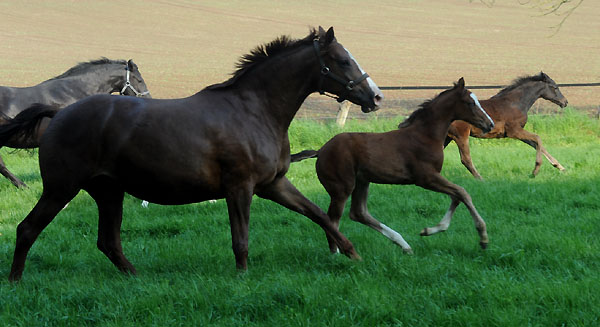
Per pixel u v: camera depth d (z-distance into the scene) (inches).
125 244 322.7
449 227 340.8
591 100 1159.0
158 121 240.4
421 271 244.7
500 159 586.6
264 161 249.3
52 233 346.6
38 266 288.4
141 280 244.8
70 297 222.2
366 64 1731.1
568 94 1250.0
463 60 1825.8
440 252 286.2
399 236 293.7
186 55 1894.7
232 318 201.5
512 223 340.5
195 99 249.6
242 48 2047.2
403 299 213.8
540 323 195.2
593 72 1557.6
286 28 2459.4
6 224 370.6
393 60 1820.9
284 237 325.7
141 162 239.8
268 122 254.1
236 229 248.2
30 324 203.0
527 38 2343.8
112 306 216.2
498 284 224.2
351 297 216.5
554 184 451.8
